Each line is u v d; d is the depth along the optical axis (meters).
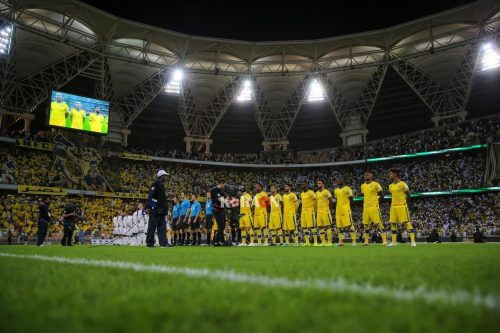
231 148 58.44
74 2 37.16
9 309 2.07
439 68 47.06
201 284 2.90
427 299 2.24
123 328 1.65
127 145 52.09
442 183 45.06
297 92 54.12
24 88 43.56
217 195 18.03
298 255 7.94
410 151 47.53
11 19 36.34
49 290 2.69
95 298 2.37
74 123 40.59
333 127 56.47
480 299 2.23
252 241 21.47
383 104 52.69
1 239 32.53
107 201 44.03
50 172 40.50
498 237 34.66
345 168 54.41
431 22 42.47
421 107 51.12
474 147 42.94
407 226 15.98
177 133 56.06
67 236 20.00
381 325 1.64
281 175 56.12
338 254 8.41
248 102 55.31
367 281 3.06
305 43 47.16
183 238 22.70
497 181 40.62
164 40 45.38
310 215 19.34
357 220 49.56
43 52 41.44
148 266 4.68
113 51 46.06
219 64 50.94
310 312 1.91
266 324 1.69
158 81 50.28
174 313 1.93
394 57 48.06
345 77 51.03
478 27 41.66
